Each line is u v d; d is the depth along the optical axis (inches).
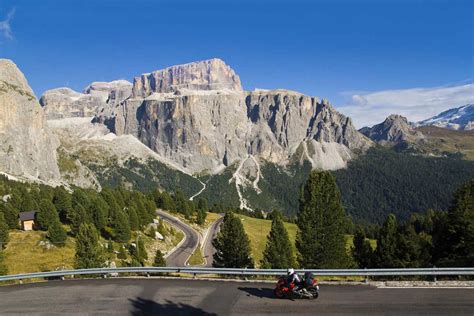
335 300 954.7
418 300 926.4
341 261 1775.3
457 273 1039.6
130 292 1105.4
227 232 2192.4
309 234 1743.4
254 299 997.2
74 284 1218.0
